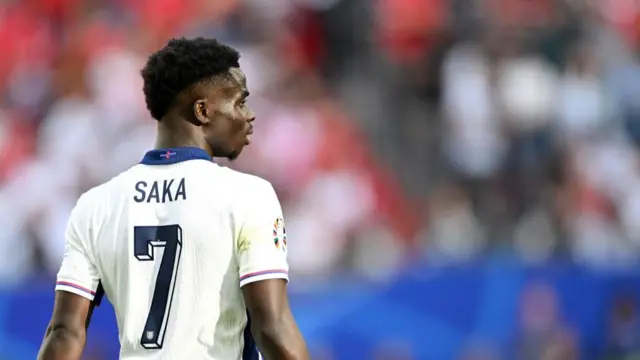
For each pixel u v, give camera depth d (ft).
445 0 143.64
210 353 37.01
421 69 141.90
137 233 37.99
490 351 98.68
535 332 99.40
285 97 134.31
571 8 144.36
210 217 37.65
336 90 141.69
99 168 123.95
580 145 131.95
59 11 146.10
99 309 89.51
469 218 123.24
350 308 96.78
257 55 138.00
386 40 144.25
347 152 130.00
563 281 100.63
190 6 143.74
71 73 134.82
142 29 142.31
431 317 98.17
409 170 131.85
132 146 124.16
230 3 143.23
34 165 124.67
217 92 39.24
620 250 120.67
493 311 99.35
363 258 117.80
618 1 149.48
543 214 123.75
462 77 133.69
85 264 38.52
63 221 119.24
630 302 101.71
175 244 37.58
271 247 37.47
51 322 38.45
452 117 132.26
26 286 95.04
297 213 119.75
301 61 142.31
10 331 94.38
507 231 122.72
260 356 38.55
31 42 143.13
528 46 138.62
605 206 128.16
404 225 126.00
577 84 136.77
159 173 38.73
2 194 120.98
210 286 37.24
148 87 39.70
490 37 137.90
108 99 129.90
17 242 117.80
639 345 101.24
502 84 131.85
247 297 37.06
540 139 129.80
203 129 39.34
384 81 142.31
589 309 100.78
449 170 130.11
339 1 146.30
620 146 135.74
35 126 133.08
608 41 146.82
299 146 126.11
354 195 123.44
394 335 97.19
